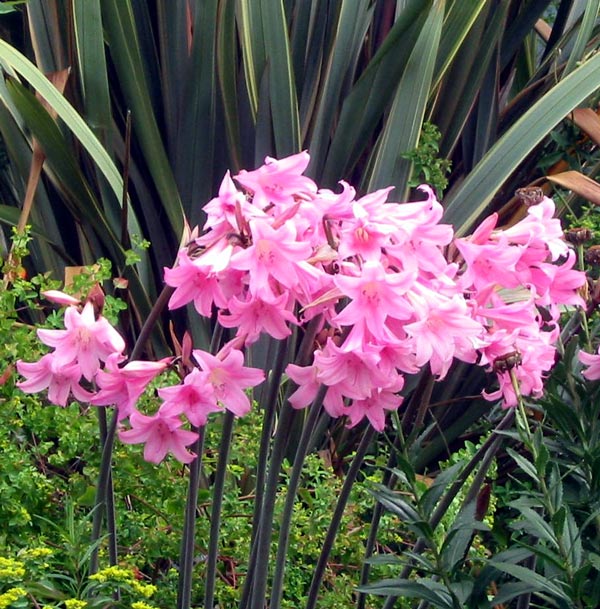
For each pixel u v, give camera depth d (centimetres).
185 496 204
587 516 181
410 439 177
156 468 202
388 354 146
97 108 269
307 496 213
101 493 172
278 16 265
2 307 204
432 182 274
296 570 208
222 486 167
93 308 157
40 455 213
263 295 143
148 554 201
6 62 251
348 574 219
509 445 226
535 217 156
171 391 148
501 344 153
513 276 152
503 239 150
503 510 246
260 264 143
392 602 186
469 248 151
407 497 213
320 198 152
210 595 170
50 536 197
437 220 148
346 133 274
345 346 142
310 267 145
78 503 196
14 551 184
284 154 275
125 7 264
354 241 147
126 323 268
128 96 268
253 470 232
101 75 266
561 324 231
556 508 162
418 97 274
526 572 159
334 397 155
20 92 246
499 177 262
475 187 263
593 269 229
